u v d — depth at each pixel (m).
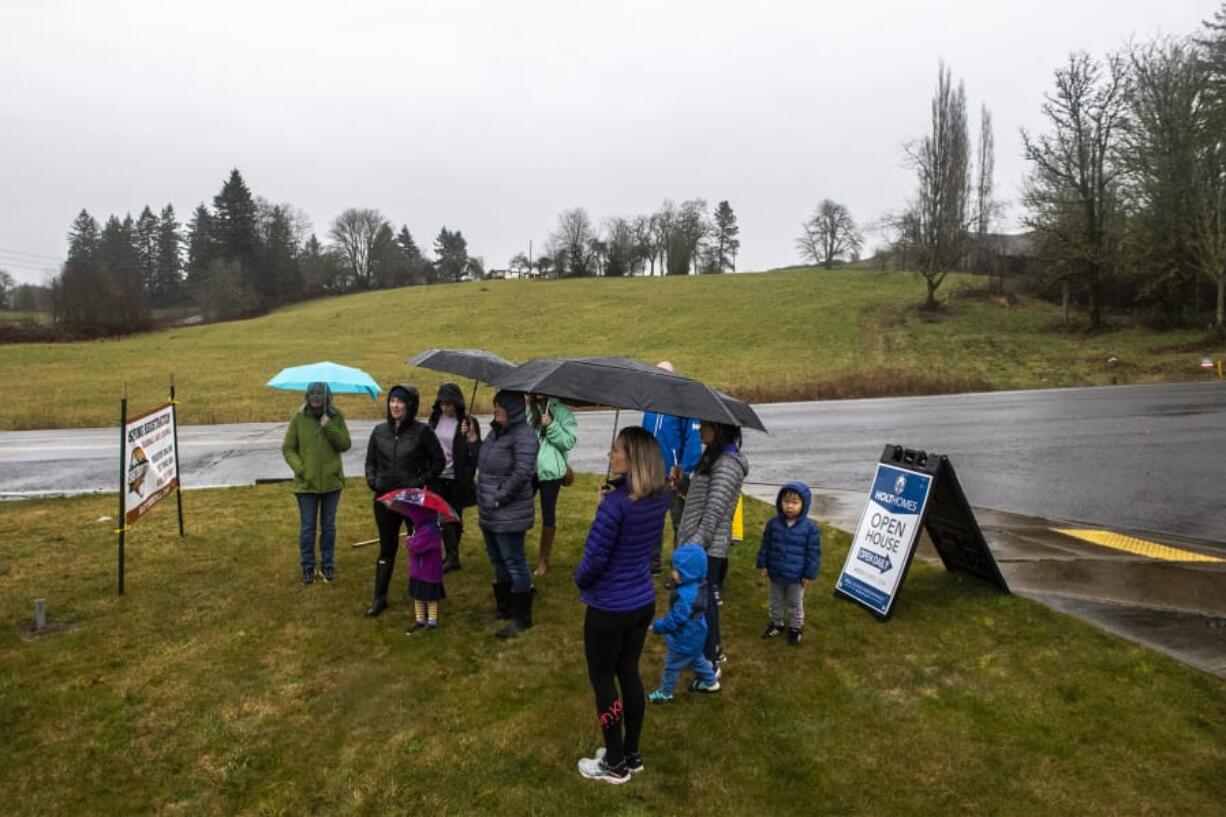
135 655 5.33
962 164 48.25
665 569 7.23
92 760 4.07
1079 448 13.94
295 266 90.94
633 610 3.87
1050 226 39.69
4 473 13.51
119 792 3.80
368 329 54.94
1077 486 10.93
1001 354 35.31
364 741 4.25
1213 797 3.67
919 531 5.93
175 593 6.55
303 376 6.85
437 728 4.38
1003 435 15.78
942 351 36.75
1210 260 34.62
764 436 16.62
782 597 5.65
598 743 4.23
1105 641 5.36
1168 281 36.94
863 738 4.26
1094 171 37.91
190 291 90.56
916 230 47.50
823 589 6.64
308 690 4.83
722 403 4.33
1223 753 4.01
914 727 4.36
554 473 6.89
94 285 64.31
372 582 6.84
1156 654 5.12
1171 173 34.00
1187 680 4.77
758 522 9.02
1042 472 11.98
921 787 3.81
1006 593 6.29
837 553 7.64
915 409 21.38
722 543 4.95
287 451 6.79
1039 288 46.50
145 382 32.44
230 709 4.59
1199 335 35.50
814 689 4.84
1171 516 9.19
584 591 3.93
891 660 5.22
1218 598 6.26
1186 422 16.62
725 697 4.75
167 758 4.09
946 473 6.05
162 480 7.62
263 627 5.82
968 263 63.75
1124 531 8.55
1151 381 27.77
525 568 5.72
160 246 97.38
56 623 5.89
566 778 3.91
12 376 34.62
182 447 16.50
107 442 18.05
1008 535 8.38
